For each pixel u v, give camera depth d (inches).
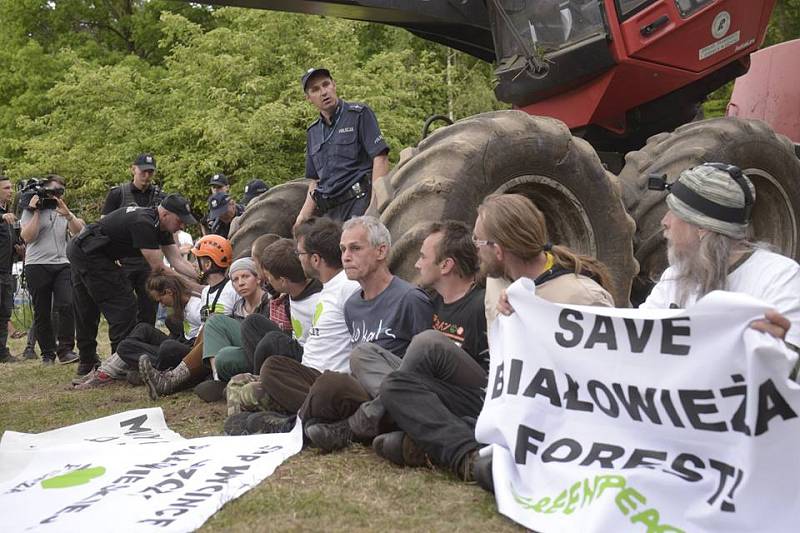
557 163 184.9
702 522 101.0
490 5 227.5
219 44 738.8
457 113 812.6
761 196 225.5
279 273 185.2
